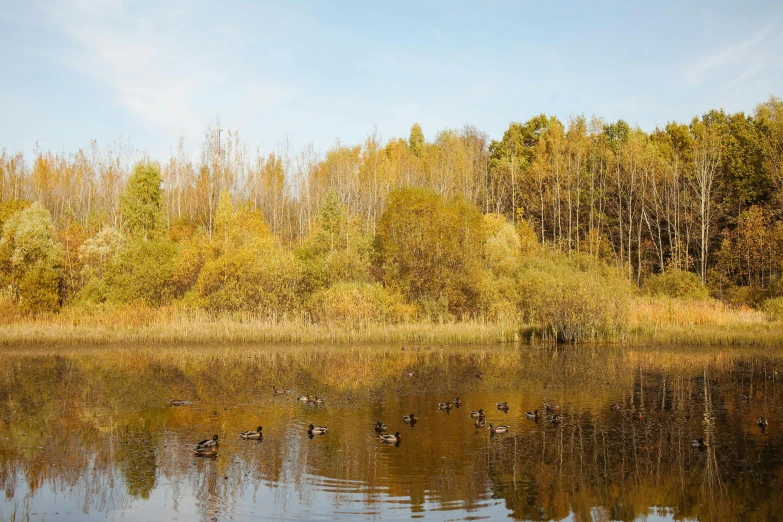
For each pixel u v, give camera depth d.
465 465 15.03
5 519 11.95
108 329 39.91
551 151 86.38
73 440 17.14
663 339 37.53
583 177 79.88
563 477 14.24
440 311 45.25
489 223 60.12
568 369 28.80
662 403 21.56
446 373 27.92
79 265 52.88
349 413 20.28
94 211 83.06
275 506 12.55
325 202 63.78
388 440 16.89
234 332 38.97
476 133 108.00
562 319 39.50
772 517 12.05
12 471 14.70
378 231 51.56
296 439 17.22
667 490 13.46
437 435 17.61
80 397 22.53
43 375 26.98
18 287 47.47
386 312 43.59
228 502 12.76
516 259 57.81
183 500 12.90
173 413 20.22
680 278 55.81
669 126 85.56
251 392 23.61
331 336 39.25
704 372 27.61
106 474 14.50
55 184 89.81
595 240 69.62
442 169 84.50
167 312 43.38
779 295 49.50
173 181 94.69
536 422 19.08
